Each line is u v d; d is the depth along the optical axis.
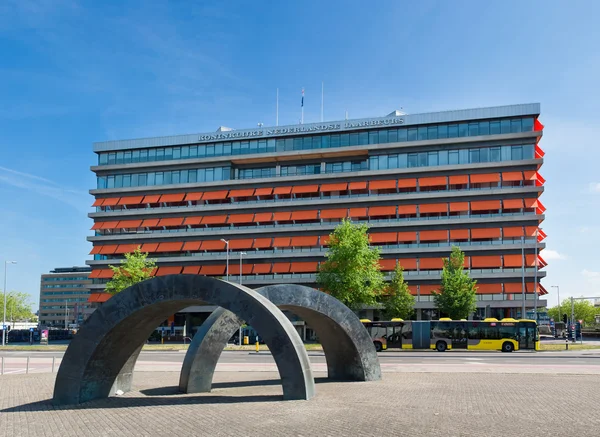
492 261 67.25
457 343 47.94
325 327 22.14
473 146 70.25
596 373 25.70
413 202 71.38
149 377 24.50
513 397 17.69
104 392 17.89
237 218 76.81
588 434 12.19
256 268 75.00
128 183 82.50
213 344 19.55
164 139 81.38
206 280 16.61
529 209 68.69
